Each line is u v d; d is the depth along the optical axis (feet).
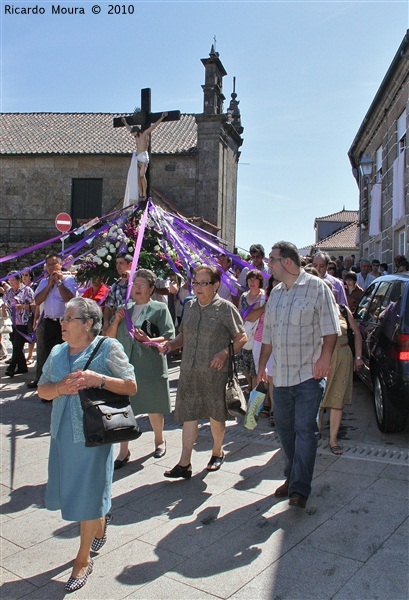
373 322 22.75
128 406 11.23
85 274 25.04
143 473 16.85
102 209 85.66
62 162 86.38
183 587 10.89
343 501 14.32
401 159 49.03
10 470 17.60
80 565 11.27
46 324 26.48
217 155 81.97
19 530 13.65
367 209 71.72
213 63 81.76
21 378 31.83
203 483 15.90
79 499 10.84
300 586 10.73
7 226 87.20
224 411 16.28
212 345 16.15
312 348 14.07
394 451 17.99
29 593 10.95
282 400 14.46
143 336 17.48
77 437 10.94
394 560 11.49
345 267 48.24
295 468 13.91
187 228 26.37
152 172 83.41
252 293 22.45
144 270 18.44
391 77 49.65
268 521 13.41
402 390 18.42
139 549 12.40
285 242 14.40
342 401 17.63
